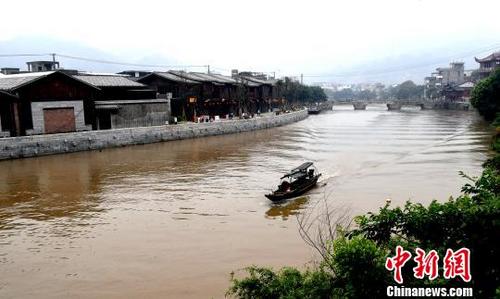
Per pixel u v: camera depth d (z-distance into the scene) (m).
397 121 101.31
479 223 9.16
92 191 32.09
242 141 62.09
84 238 22.38
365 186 32.34
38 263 19.36
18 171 39.16
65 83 51.66
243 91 94.25
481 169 36.91
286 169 40.34
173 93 74.44
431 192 29.89
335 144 58.81
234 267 18.48
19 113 47.53
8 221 25.31
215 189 32.47
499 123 44.94
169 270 18.36
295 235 21.97
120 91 61.88
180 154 49.44
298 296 9.52
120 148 53.72
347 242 9.95
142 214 26.34
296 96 146.25
